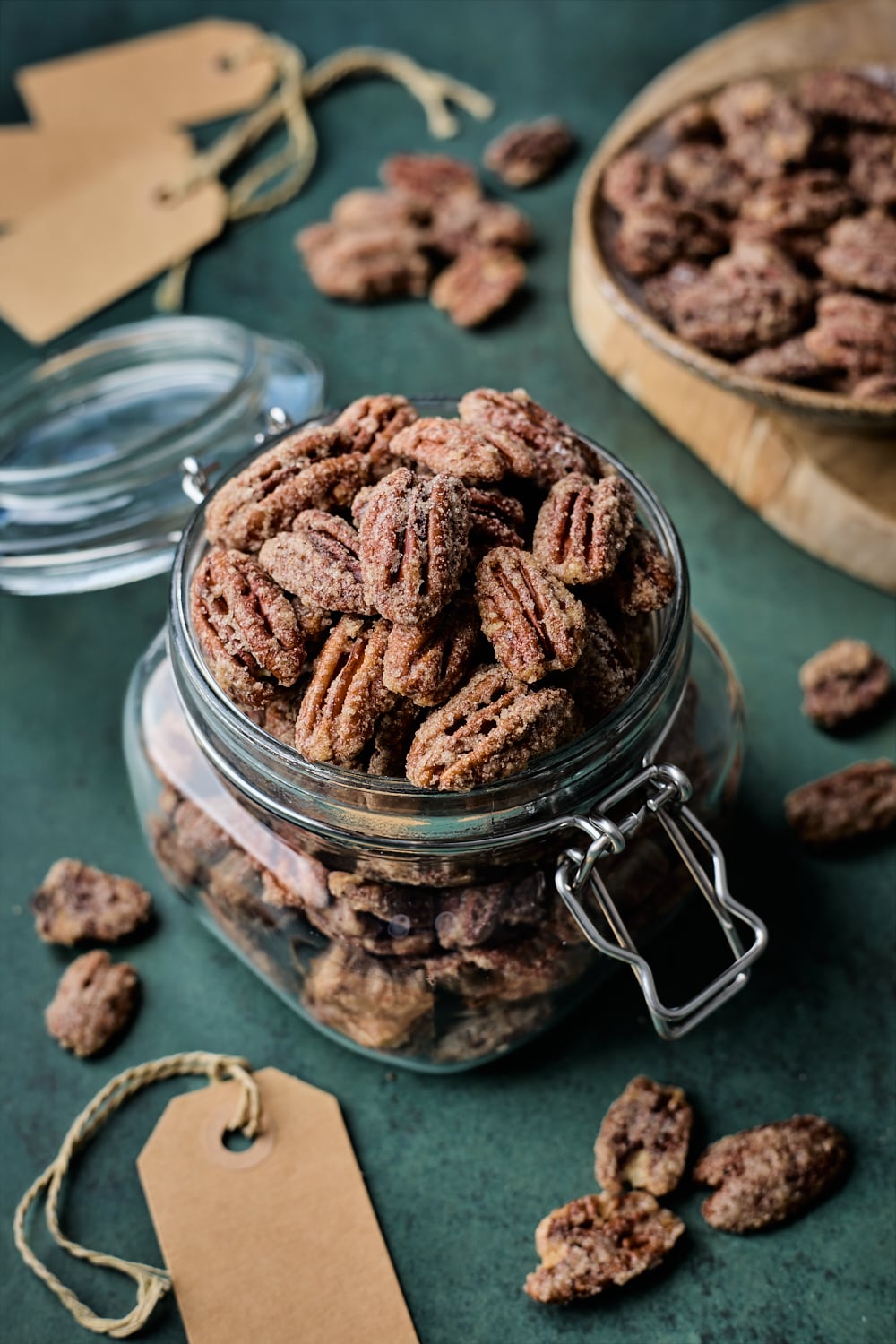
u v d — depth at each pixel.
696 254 0.53
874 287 0.51
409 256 0.59
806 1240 0.40
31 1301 0.41
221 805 0.41
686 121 0.57
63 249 0.60
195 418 0.48
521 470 0.37
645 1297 0.40
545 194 0.63
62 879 0.46
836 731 0.48
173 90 0.67
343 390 0.57
